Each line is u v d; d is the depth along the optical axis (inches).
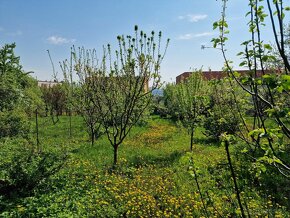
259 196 271.1
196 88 527.5
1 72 364.5
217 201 258.4
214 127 515.5
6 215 241.8
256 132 105.0
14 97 365.4
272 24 103.5
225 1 129.7
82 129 801.6
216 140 577.9
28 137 486.3
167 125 909.8
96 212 260.7
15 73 382.0
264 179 309.1
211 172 361.1
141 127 840.9
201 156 446.0
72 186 313.6
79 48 476.4
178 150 508.4
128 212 264.4
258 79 105.3
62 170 362.0
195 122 522.3
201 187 311.7
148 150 514.9
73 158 420.5
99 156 464.8
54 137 676.7
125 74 409.4
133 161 437.1
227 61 136.3
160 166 412.8
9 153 416.2
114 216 260.4
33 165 317.7
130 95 415.5
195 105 501.0
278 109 95.0
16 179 293.6
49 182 313.0
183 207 279.6
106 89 447.2
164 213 261.6
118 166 404.2
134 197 291.3
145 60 396.2
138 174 374.9
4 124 439.2
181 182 336.8
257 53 111.2
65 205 262.7
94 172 370.0
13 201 273.7
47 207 254.1
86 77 475.5
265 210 251.3
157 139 642.8
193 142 587.2
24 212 246.5
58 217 236.5
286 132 107.6
